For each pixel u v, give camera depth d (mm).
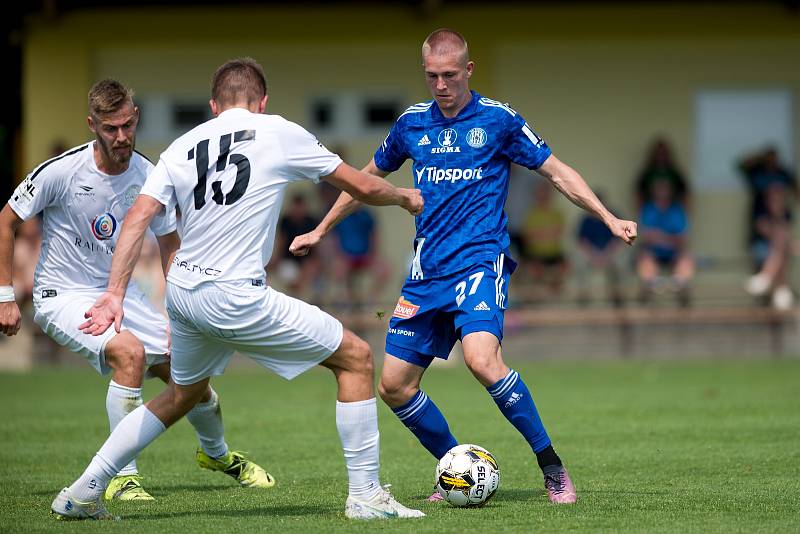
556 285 63219
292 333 19078
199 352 19703
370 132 69125
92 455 29016
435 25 68438
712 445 29625
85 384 49969
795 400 40188
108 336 22750
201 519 19859
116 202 23844
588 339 62719
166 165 19250
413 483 24531
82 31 68750
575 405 39562
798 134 68812
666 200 62375
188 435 33312
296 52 68938
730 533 18359
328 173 19406
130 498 22281
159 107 69375
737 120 68875
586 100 68625
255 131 19250
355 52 68875
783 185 64562
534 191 64562
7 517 20234
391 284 66625
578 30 68312
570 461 27141
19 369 58781
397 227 67000
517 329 62562
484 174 22016
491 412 38281
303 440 31734
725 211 68438
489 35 68375
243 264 19000
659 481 24094
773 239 63844
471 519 19531
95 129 22359
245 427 34750
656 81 68625
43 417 37750
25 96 68688
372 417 19688
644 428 33250
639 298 63531
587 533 18312
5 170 79750
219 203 18938
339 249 62188
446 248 21797
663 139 64000
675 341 62500
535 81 68625
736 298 66062
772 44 68562
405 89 68938
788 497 21953
